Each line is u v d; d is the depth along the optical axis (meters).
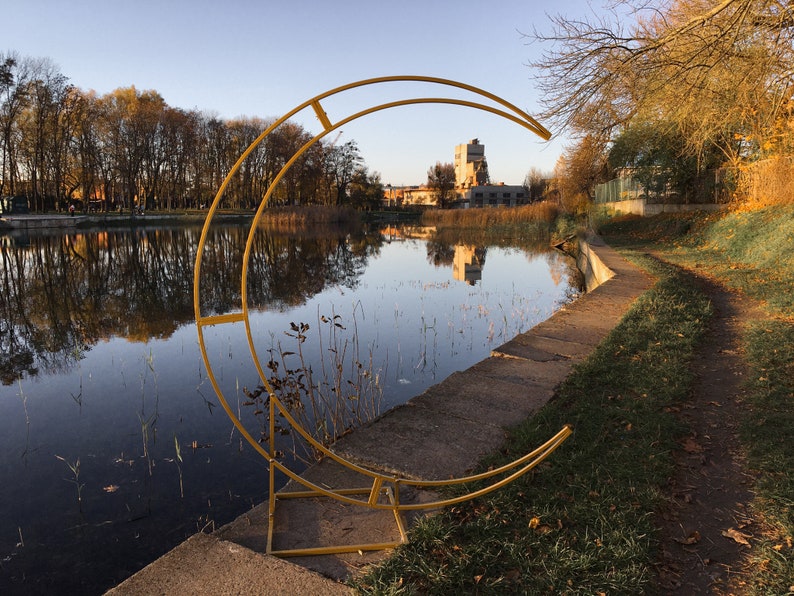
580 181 35.72
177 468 4.42
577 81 6.68
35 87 43.56
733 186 18.42
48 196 50.53
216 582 2.30
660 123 9.87
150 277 17.02
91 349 8.45
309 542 2.61
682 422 3.96
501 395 4.54
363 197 77.50
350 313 11.02
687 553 2.60
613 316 7.70
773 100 7.62
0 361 7.80
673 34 6.04
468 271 18.61
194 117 60.06
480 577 2.31
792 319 6.77
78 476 4.31
